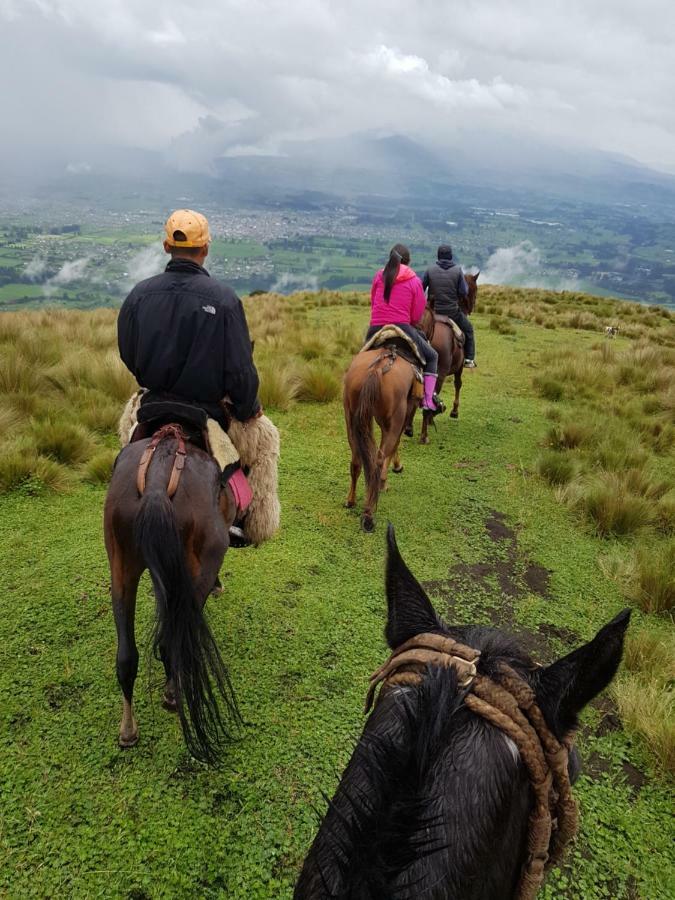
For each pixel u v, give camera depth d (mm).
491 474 7395
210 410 3316
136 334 3176
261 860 2752
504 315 18719
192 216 3166
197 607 2613
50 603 4207
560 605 4965
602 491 6500
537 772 1349
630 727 3695
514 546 5805
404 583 1732
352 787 1308
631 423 9359
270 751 3289
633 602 5094
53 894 2543
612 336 16641
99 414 7250
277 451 3684
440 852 1212
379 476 5758
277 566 4996
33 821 2809
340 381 9453
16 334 9664
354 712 3613
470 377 11750
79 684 3580
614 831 3051
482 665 1474
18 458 5750
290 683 3789
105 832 2801
